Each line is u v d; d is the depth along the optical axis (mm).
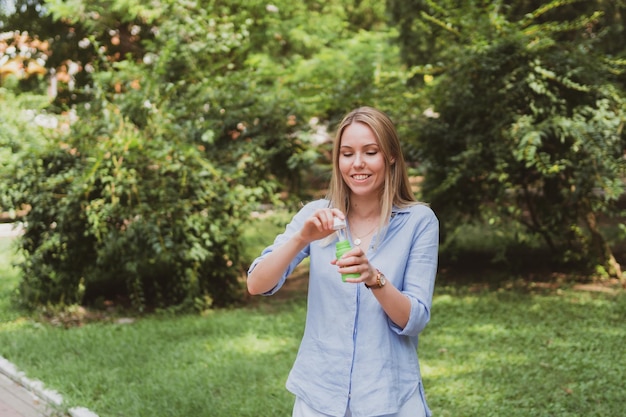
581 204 8234
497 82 7660
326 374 2369
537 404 4598
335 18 12844
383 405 2299
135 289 7328
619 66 8062
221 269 7773
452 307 7316
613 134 7246
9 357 5789
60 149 7301
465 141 7949
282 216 8359
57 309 7410
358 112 2445
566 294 7758
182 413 4504
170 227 7152
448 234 8812
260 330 6645
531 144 7094
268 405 4621
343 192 2500
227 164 7898
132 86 8141
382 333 2352
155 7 9242
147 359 5742
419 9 10680
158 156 6992
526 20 7875
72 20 9648
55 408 4711
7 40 10625
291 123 8320
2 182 7152
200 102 8070
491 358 5617
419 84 10258
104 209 6883
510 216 8328
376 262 2402
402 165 2486
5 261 10727
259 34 11117
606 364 5359
